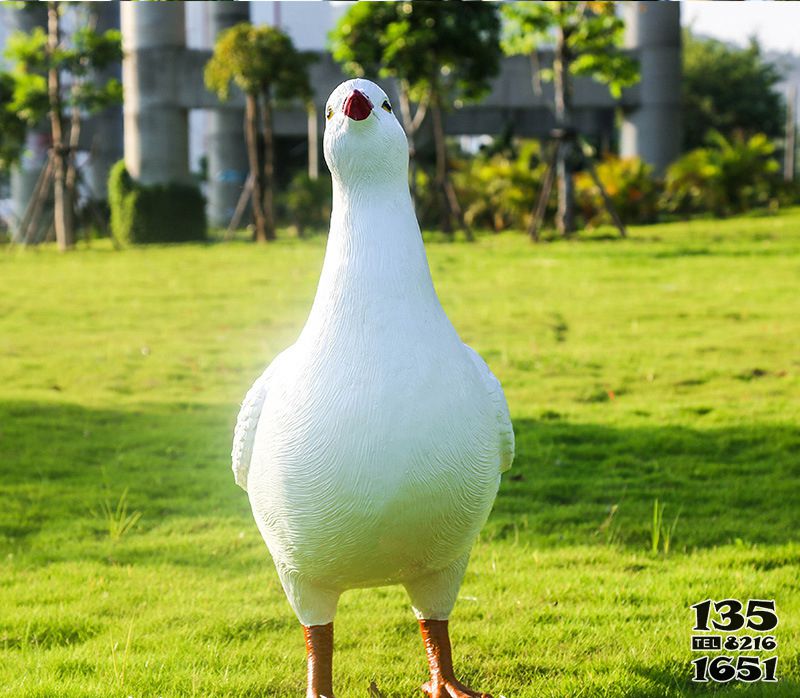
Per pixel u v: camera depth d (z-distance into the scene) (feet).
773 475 23.66
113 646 15.23
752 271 57.41
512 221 99.96
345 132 11.19
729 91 169.78
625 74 81.82
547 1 79.10
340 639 15.52
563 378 34.32
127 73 109.09
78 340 42.80
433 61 86.53
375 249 11.27
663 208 107.76
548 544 19.71
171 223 97.35
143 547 19.89
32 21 108.68
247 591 17.62
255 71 92.38
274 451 11.31
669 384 33.32
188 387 34.99
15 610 16.74
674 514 21.27
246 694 13.76
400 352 11.00
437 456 11.00
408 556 11.66
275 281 59.98
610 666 14.32
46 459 25.91
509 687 13.74
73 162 92.17
